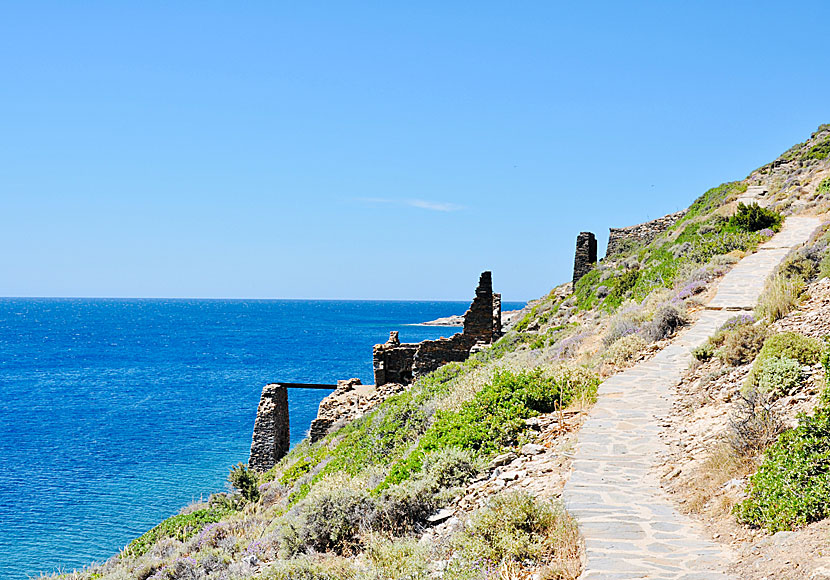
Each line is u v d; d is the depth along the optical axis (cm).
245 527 2148
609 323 2838
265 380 10838
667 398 1638
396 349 4134
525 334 3806
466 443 1524
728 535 869
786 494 845
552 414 1612
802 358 1377
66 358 15262
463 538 1002
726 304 2352
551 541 920
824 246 2325
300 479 2775
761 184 5066
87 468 5028
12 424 7075
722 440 1172
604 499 1052
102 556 3139
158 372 12288
